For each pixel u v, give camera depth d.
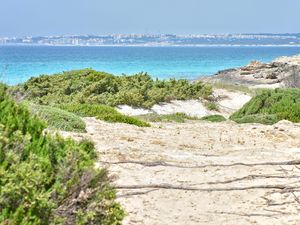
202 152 13.43
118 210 6.11
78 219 5.18
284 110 21.81
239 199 9.87
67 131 14.37
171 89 38.50
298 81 55.31
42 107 15.01
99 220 5.59
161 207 9.27
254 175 11.14
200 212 9.15
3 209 4.43
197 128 17.89
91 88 34.41
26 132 5.32
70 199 5.21
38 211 4.65
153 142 14.35
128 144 13.68
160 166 11.63
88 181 5.39
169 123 20.31
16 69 89.88
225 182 10.68
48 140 5.45
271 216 9.00
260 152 13.53
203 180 10.79
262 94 23.69
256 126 18.61
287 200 9.81
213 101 39.84
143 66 110.50
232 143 14.97
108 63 120.25
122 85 37.09
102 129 15.87
